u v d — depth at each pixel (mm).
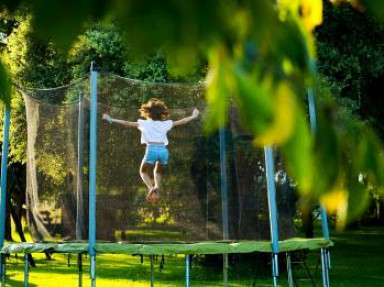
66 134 7484
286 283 12383
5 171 7965
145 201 7367
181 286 12125
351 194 631
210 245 6812
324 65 12781
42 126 7527
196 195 7484
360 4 626
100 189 7297
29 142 7578
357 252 20672
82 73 11391
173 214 7410
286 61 619
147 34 506
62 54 537
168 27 507
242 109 556
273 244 6922
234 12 546
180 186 7492
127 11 504
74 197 7301
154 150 7418
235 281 12914
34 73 11883
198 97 7883
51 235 7293
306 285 12039
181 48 517
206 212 7469
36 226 7430
